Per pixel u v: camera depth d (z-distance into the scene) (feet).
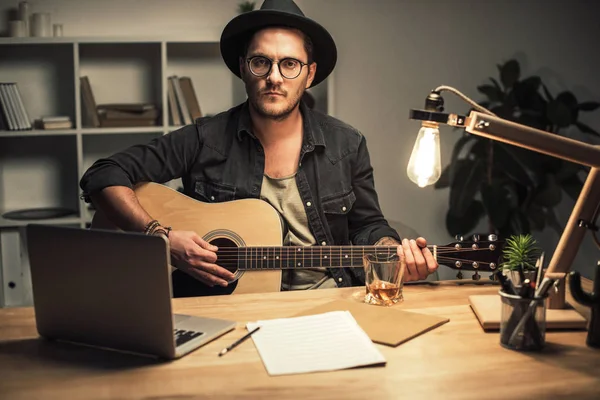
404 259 6.49
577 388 4.30
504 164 13.26
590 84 14.90
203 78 13.39
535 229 14.38
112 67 13.06
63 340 5.21
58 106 12.98
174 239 6.97
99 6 12.96
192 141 8.09
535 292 4.93
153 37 12.09
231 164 8.02
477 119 5.44
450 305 5.96
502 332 4.99
